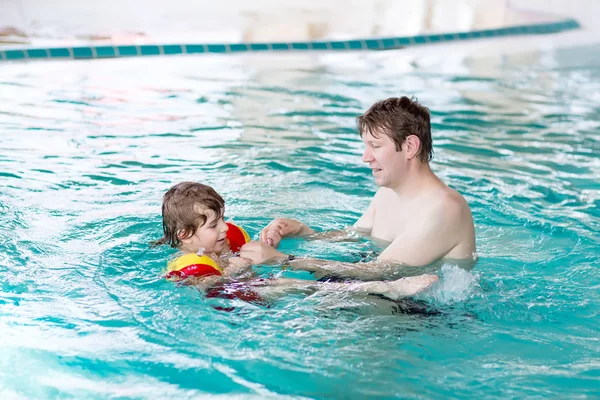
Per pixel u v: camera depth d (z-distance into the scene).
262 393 2.33
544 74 8.70
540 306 2.93
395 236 3.42
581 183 4.82
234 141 5.52
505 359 2.54
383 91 7.48
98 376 2.42
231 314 2.78
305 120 6.25
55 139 5.33
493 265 3.37
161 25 10.04
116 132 5.61
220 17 10.88
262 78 7.83
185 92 7.06
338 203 4.28
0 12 10.38
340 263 3.19
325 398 2.29
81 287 3.02
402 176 3.22
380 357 2.51
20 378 2.41
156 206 4.04
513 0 13.45
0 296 2.94
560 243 3.72
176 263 3.09
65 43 8.54
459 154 5.45
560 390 2.36
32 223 3.72
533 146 5.73
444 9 12.58
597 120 6.63
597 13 12.88
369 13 11.88
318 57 9.05
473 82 8.10
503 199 4.43
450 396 2.31
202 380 2.39
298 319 2.74
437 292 2.93
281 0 12.64
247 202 4.21
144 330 2.69
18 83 7.02
